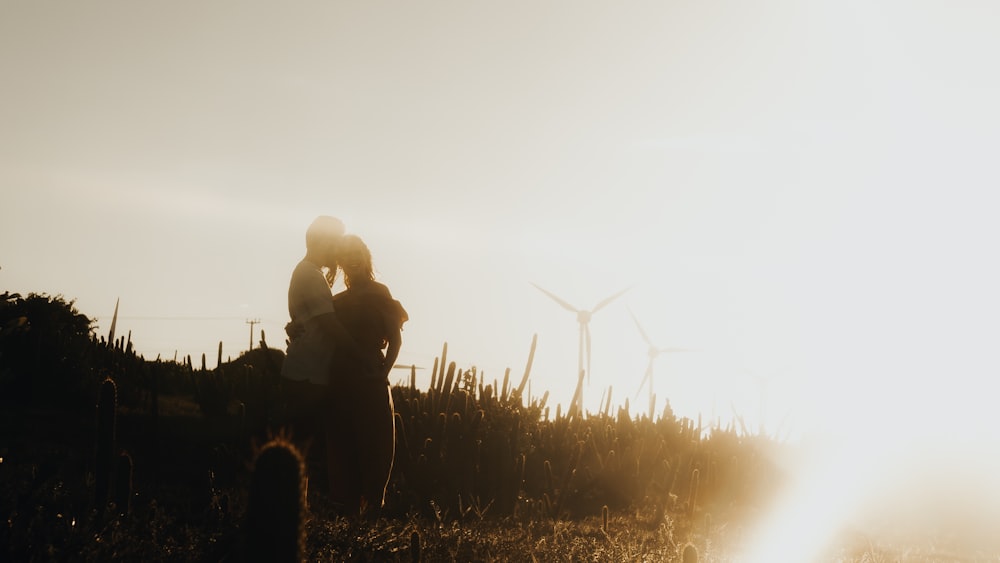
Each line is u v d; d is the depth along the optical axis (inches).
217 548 200.1
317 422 303.9
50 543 185.5
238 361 591.5
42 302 682.2
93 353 550.6
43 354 492.1
